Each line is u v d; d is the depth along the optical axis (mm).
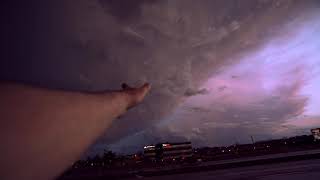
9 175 324
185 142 125375
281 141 148250
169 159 120750
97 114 489
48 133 376
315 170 25922
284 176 23938
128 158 133750
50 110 399
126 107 586
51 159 371
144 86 660
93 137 462
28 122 358
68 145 405
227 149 155750
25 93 386
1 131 330
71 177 57469
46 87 451
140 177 48031
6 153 325
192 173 46781
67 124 413
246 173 33281
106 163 126812
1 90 365
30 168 343
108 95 561
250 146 155500
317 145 126000
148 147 128750
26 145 345
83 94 505
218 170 48000
